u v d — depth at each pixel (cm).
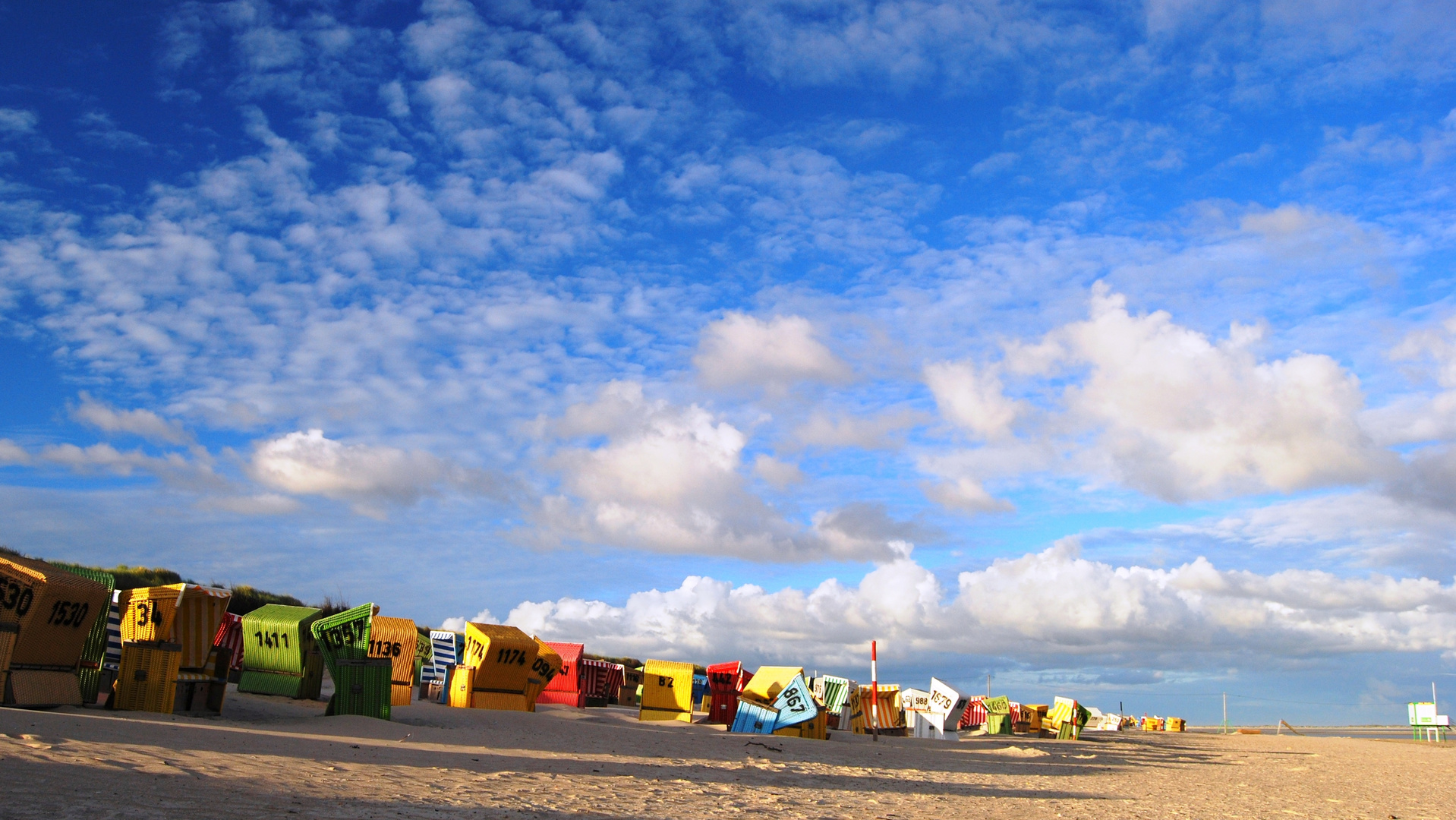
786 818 1113
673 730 2803
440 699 3080
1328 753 4656
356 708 1972
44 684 1540
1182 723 8656
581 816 980
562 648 3688
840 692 3762
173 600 1789
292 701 2252
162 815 721
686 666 3509
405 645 2606
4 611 1445
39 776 821
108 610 1822
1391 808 1903
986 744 3659
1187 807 1697
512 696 2800
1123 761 3166
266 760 1148
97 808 718
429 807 934
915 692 4156
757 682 3130
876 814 1227
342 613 1994
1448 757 4841
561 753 1750
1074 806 1584
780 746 2488
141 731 1258
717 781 1503
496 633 2764
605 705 4100
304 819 787
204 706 1842
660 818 1020
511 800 1055
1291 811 1730
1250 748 5003
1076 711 4909
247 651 2386
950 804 1452
